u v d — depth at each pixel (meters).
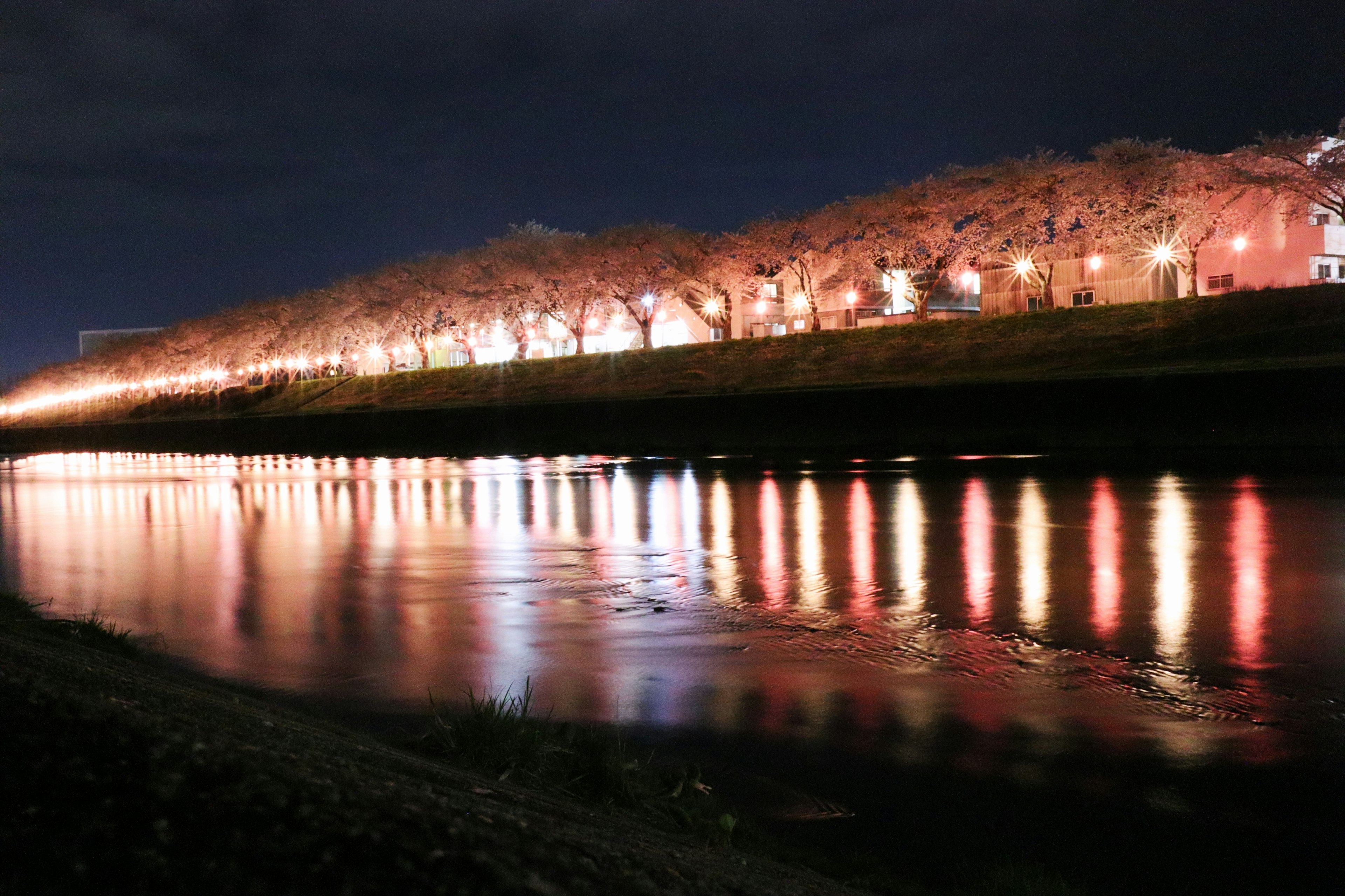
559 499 28.42
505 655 10.55
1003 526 19.34
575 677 9.60
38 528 25.16
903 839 5.71
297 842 2.07
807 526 20.44
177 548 20.31
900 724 7.92
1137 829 5.82
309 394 108.44
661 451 52.91
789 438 51.72
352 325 107.38
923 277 78.44
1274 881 5.14
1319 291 54.47
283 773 2.51
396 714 8.42
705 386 69.31
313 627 12.18
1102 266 70.88
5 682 2.94
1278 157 58.81
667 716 8.27
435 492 32.69
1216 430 38.09
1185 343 53.69
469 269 97.19
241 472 51.84
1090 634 10.70
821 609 12.46
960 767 6.92
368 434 77.44
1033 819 5.99
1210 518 19.52
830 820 6.01
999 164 67.75
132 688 4.37
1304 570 13.90
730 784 6.64
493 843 2.35
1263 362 45.81
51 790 2.17
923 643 10.55
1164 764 6.89
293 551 19.39
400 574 16.20
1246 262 66.00
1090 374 49.66
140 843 1.97
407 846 2.15
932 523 20.08
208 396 129.00
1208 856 5.45
